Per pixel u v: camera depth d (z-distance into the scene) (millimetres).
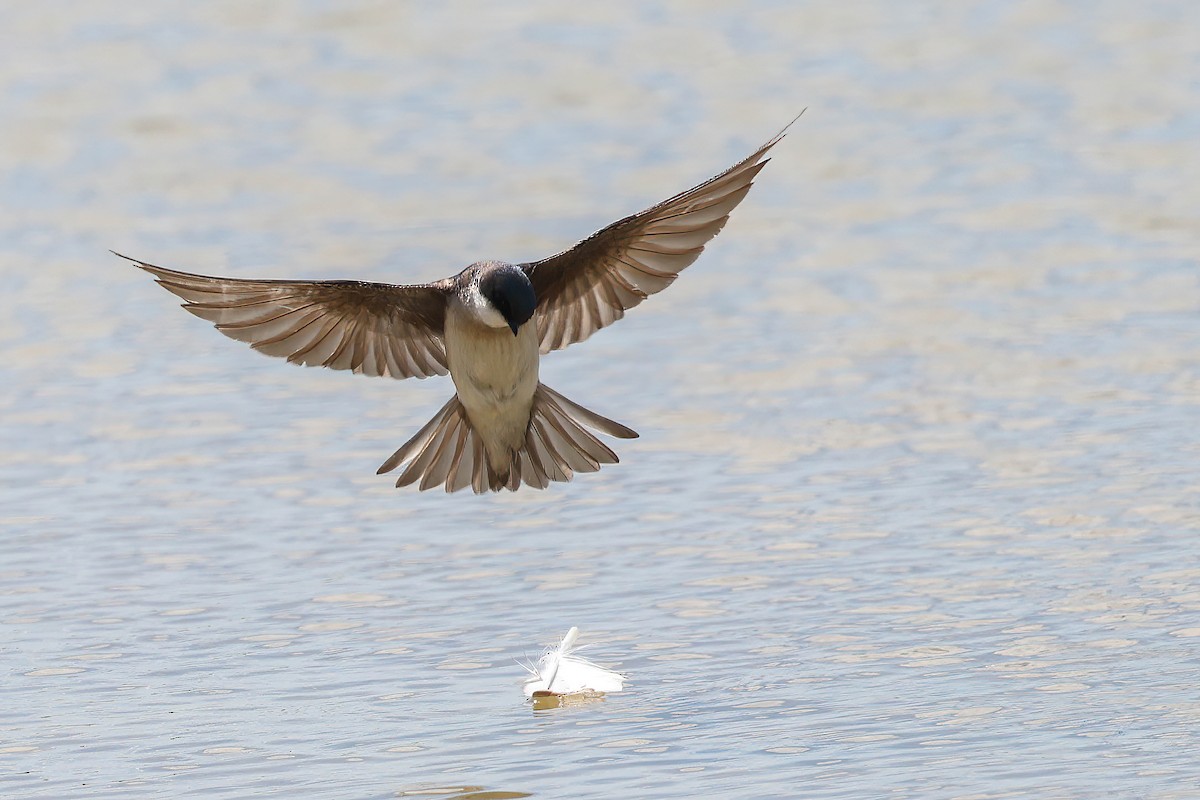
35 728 10461
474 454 9781
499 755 9742
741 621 11664
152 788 9539
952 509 13602
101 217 25703
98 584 12945
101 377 18500
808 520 13594
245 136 30688
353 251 23266
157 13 40531
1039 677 10430
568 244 23109
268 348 9320
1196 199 23734
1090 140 27703
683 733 9914
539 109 32062
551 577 12742
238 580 12961
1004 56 34594
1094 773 9039
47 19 39906
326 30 38938
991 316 19125
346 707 10602
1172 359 17203
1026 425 15539
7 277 22594
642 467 15141
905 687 10406
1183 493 13578
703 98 32344
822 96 32094
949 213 23891
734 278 21438
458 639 11664
